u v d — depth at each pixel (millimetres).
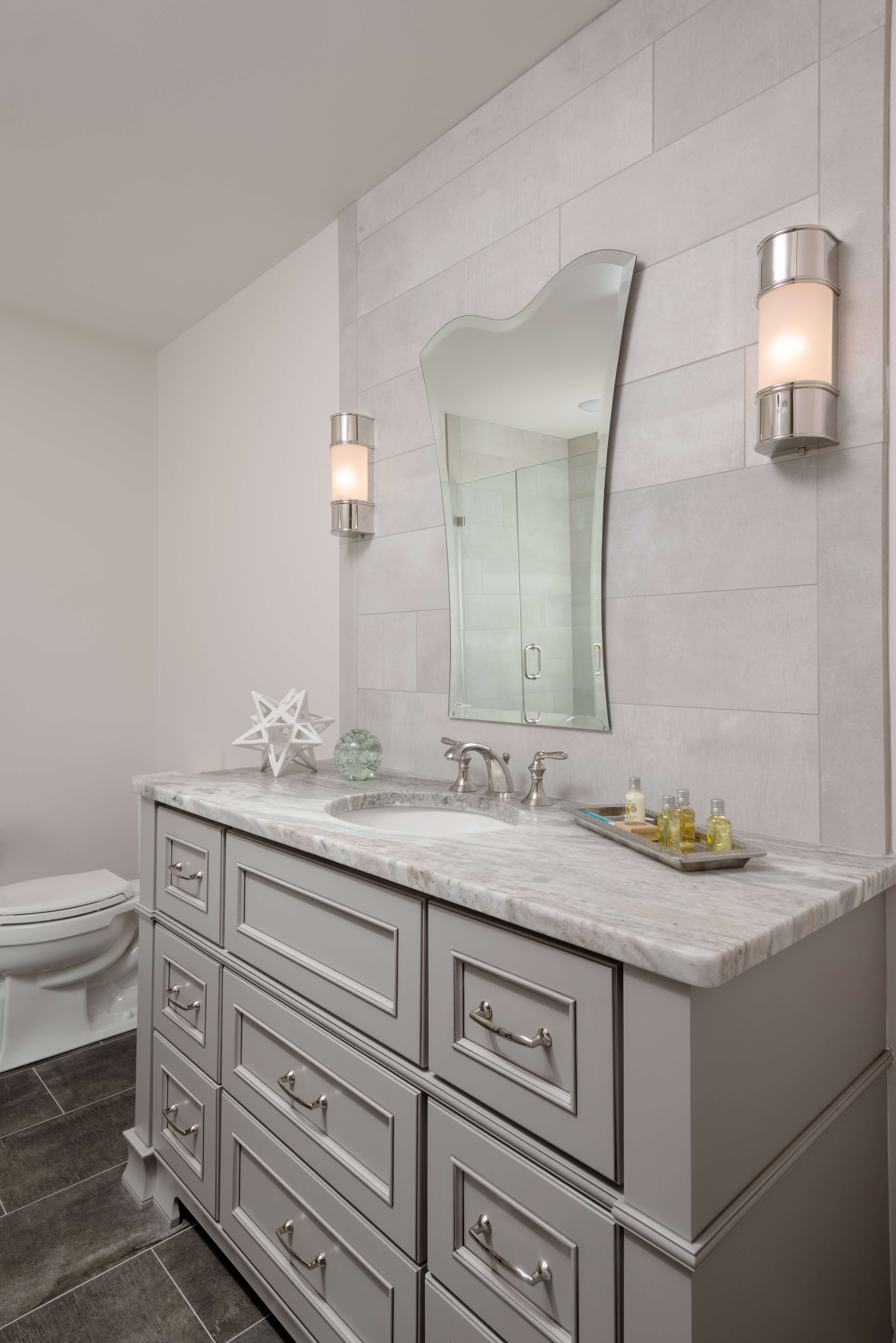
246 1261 1457
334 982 1250
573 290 1584
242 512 2836
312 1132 1298
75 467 3254
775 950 831
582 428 1571
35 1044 2406
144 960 1850
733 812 1353
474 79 1752
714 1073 802
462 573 1868
